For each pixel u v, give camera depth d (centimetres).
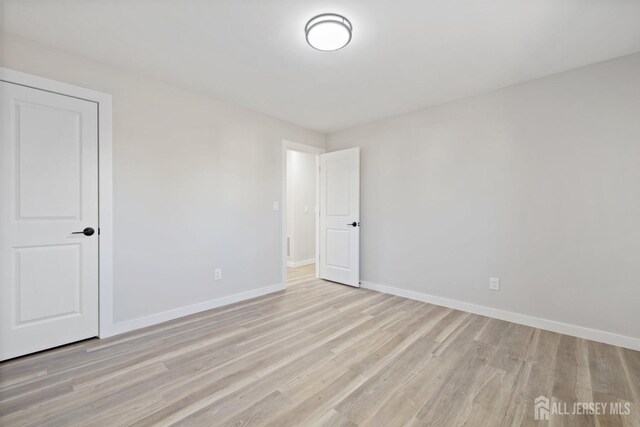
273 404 155
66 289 220
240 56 226
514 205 272
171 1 167
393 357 205
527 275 265
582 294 239
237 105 328
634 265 219
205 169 302
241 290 335
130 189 250
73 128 222
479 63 235
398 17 180
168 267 274
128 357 203
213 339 233
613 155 226
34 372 184
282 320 273
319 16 180
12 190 199
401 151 355
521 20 182
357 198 391
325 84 274
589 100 236
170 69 247
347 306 315
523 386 171
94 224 232
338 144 427
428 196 331
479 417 146
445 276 318
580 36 198
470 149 300
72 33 197
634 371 187
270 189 367
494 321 273
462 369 189
